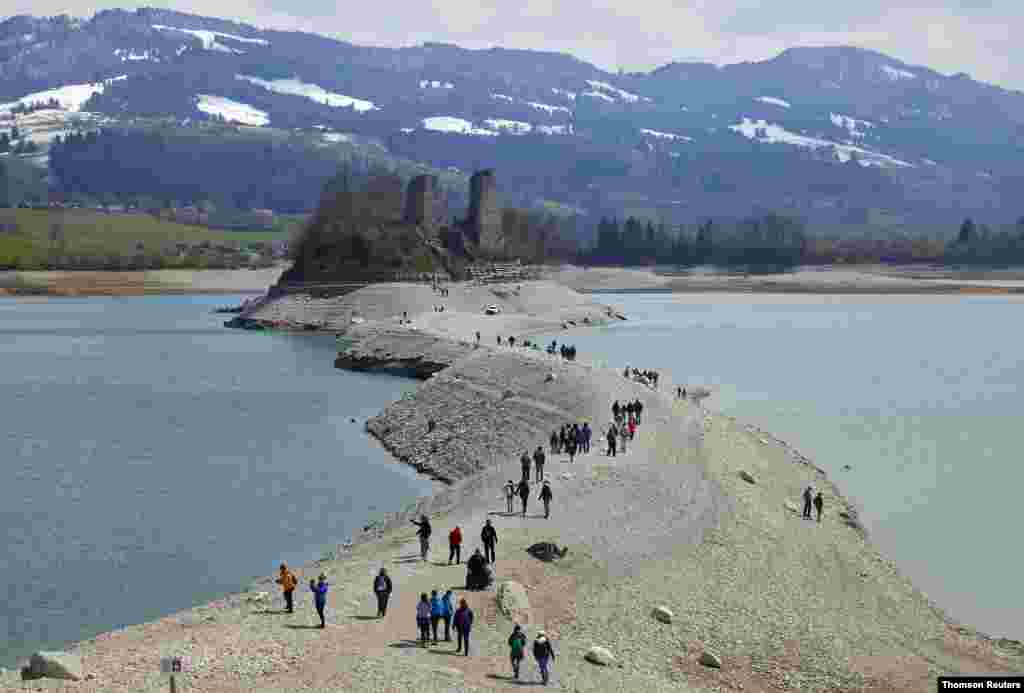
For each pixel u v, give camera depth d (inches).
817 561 2694.4
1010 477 3686.0
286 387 6087.6
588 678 1823.3
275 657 1777.8
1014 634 2322.8
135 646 1855.3
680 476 3225.9
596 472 3139.8
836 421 4768.7
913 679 2001.7
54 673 1669.5
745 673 1991.9
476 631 1993.1
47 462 4047.7
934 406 5187.0
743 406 5167.3
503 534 2541.8
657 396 4672.7
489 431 4288.9
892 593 2519.7
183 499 3511.3
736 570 2546.8
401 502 3494.1
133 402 5506.9
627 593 2310.5
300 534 3115.2
